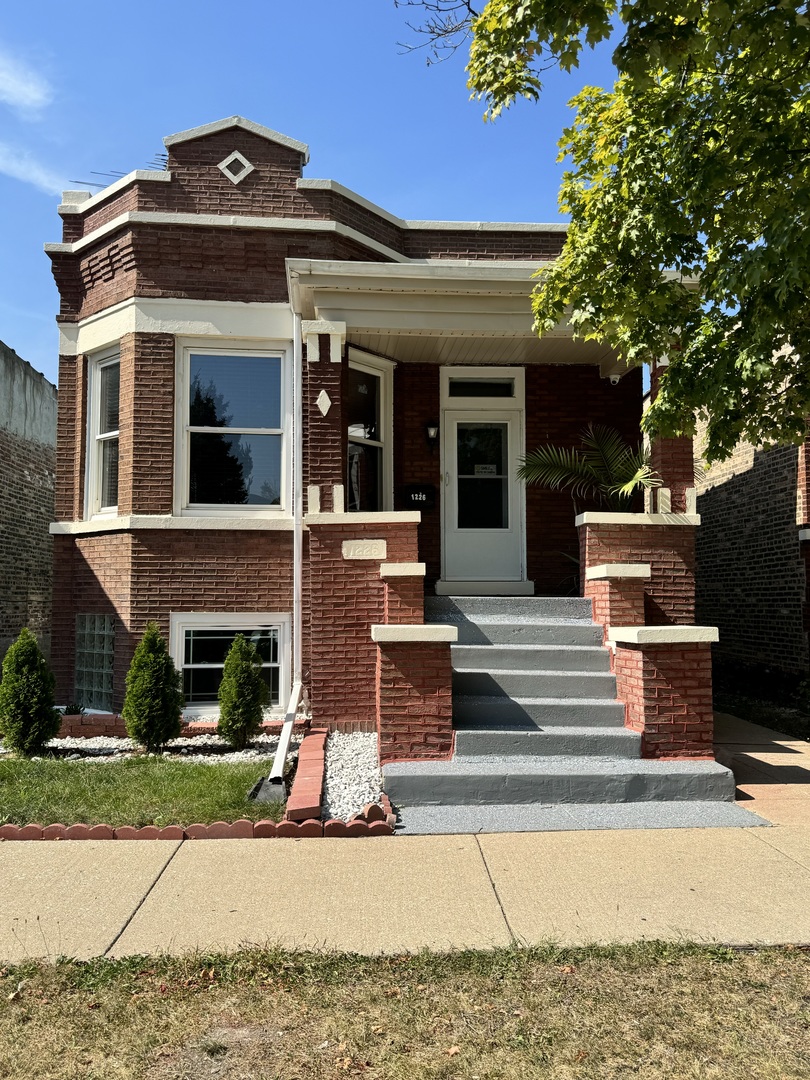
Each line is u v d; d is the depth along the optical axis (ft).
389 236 33.27
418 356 32.76
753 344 16.21
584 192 20.79
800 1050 9.93
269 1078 9.49
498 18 16.62
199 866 15.92
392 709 21.06
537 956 12.19
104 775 21.74
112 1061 9.83
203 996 11.25
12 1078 9.48
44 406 55.16
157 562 29.22
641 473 27.25
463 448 34.01
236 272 30.37
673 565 26.76
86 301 32.17
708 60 15.53
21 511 51.16
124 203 30.78
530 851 16.70
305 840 17.46
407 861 16.16
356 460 31.65
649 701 21.26
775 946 12.57
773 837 17.54
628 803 19.74
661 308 19.44
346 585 25.63
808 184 16.66
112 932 13.14
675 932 13.03
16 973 11.81
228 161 30.68
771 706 36.29
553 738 21.11
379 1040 10.21
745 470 42.86
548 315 20.76
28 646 25.29
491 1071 9.55
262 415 30.66
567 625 25.21
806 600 36.42
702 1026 10.45
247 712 25.29
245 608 29.55
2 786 20.63
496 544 33.55
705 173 17.07
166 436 29.68
